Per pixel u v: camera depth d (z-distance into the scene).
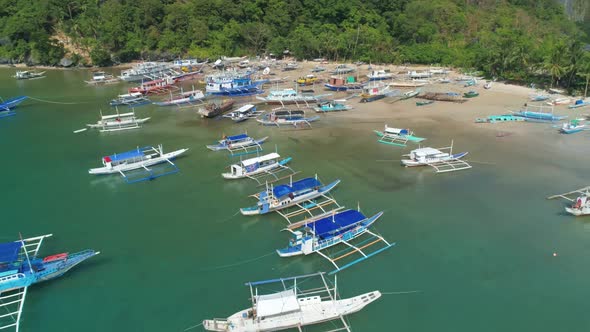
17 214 72.62
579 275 56.47
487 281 55.69
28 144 105.19
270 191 75.88
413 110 126.88
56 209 74.12
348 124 115.44
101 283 56.19
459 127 111.06
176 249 62.88
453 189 78.56
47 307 52.47
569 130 104.44
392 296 53.34
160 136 109.50
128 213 72.56
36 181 84.88
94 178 86.06
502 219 68.81
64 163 93.69
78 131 114.12
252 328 47.81
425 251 61.53
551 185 79.00
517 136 103.75
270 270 58.34
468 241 63.47
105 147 102.62
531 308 51.44
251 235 66.00
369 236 65.44
